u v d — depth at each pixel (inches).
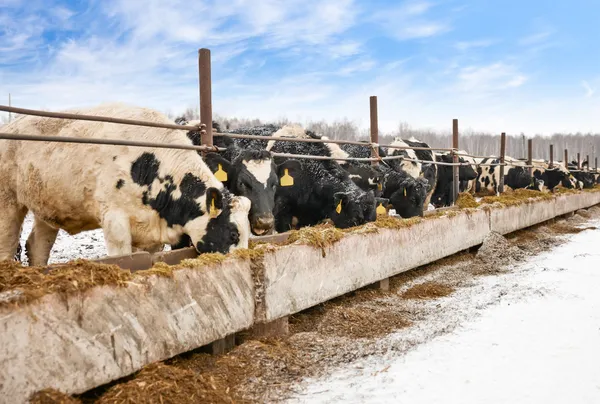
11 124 265.4
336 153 404.8
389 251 250.2
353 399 134.0
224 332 151.1
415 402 132.6
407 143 685.9
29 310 103.2
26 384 102.3
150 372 122.3
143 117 240.7
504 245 354.9
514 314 210.8
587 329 188.5
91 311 114.7
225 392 130.0
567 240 454.0
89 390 116.3
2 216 266.2
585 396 135.2
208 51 230.2
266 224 289.9
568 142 4591.5
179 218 230.5
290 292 179.3
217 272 150.3
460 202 399.2
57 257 368.5
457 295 251.0
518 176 1094.4
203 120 232.5
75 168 236.4
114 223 229.1
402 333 190.2
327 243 201.6
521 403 132.0
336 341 176.7
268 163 298.2
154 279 130.3
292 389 139.3
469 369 154.3
